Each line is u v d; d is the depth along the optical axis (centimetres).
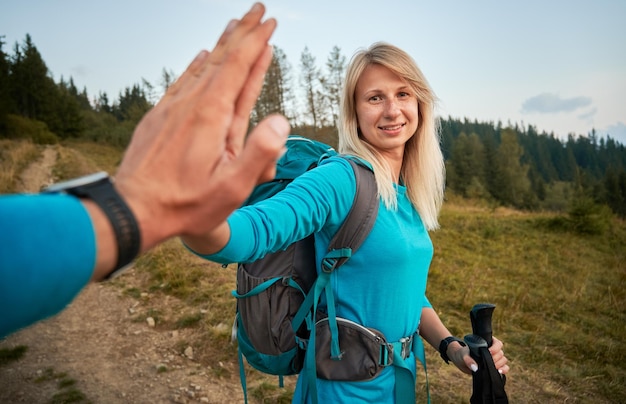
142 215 31
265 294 147
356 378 133
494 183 4972
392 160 160
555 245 1137
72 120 3931
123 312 522
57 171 1627
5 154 1789
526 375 425
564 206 4866
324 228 134
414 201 161
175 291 567
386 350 136
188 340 448
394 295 138
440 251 920
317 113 3130
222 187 34
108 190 31
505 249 1030
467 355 145
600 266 984
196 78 39
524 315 586
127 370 399
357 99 157
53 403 347
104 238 29
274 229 90
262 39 39
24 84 3753
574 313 627
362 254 133
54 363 409
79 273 27
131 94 7019
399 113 151
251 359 160
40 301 25
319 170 127
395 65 149
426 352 442
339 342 134
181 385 376
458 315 563
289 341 145
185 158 34
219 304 518
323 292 143
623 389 410
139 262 674
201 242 64
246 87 40
